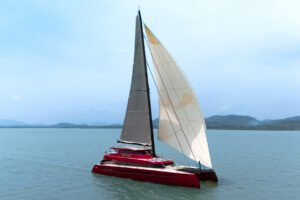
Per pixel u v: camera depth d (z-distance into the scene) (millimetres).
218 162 39812
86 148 65312
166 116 26703
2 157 46188
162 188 23281
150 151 27891
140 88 27891
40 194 22750
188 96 24984
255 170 33125
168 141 26719
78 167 35812
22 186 25406
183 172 23547
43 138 124500
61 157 46344
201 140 24344
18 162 40500
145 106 27375
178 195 21500
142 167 25922
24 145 75500
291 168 34688
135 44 28672
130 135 28969
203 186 24156
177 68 25359
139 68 27984
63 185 25578
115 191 23000
